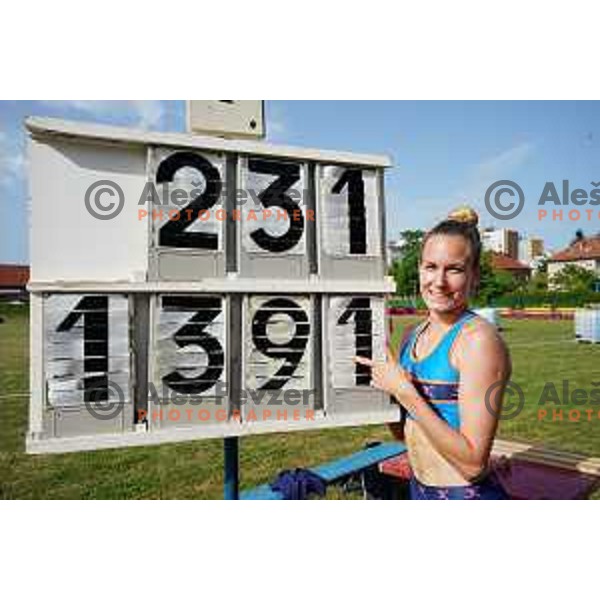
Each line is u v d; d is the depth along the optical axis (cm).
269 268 178
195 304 171
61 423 158
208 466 391
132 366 165
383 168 192
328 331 183
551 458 279
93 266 164
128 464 395
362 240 189
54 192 161
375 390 189
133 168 169
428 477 193
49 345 158
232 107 190
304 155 181
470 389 170
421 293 189
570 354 870
